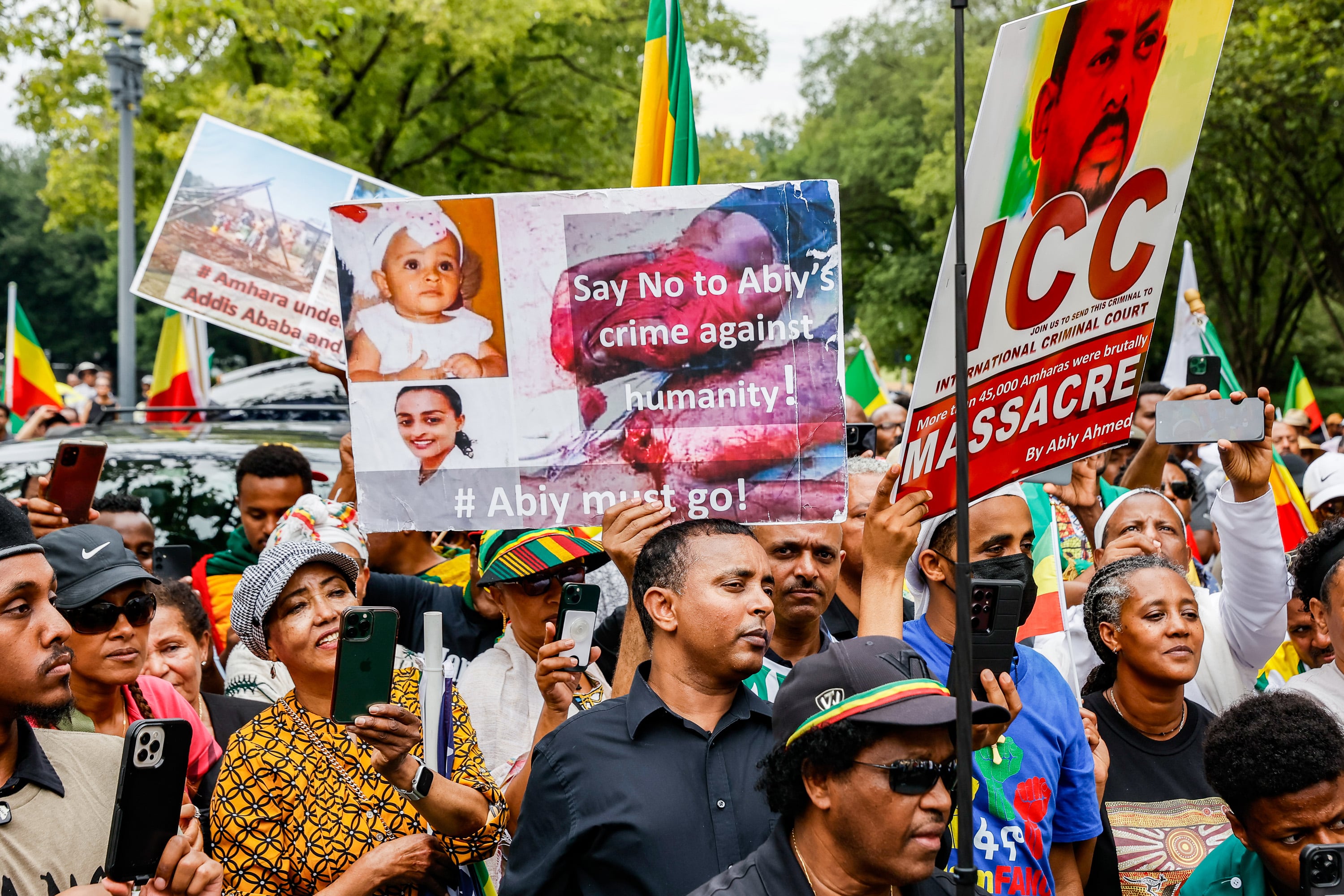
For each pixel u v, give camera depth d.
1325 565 3.69
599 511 3.35
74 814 2.55
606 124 18.75
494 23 16.02
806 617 3.65
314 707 3.33
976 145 2.80
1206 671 4.23
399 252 3.35
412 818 3.22
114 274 49.62
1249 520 3.78
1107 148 2.90
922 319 36.19
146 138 16.19
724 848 2.80
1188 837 3.53
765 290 3.31
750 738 2.96
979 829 3.08
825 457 3.31
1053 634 4.01
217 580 5.48
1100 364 3.10
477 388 3.36
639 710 2.94
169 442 7.00
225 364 45.78
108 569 3.31
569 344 3.34
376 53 16.70
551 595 3.83
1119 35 2.79
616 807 2.82
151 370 51.41
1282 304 31.16
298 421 7.84
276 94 15.00
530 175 19.03
